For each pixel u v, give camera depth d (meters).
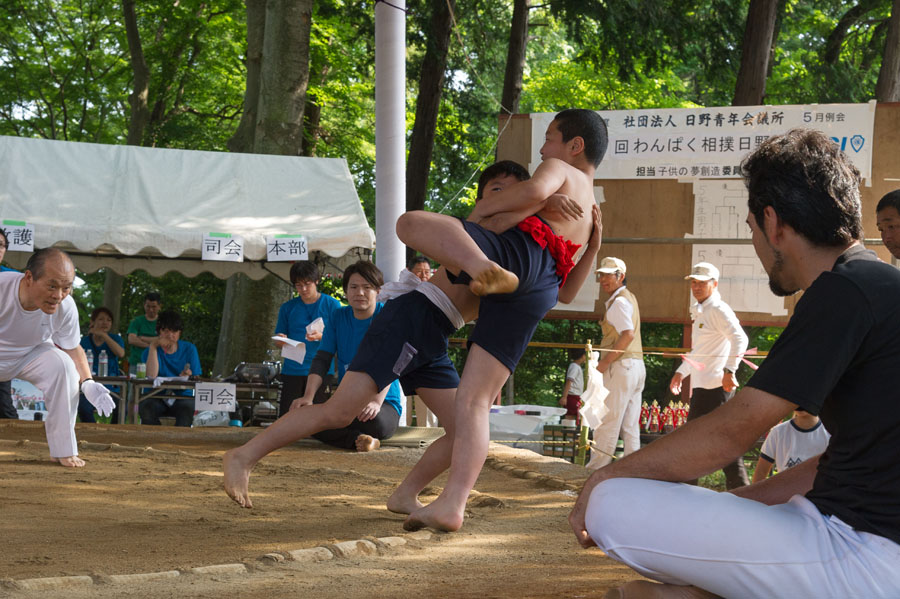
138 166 10.99
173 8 21.12
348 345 6.95
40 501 4.21
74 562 2.96
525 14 18.59
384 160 9.26
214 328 26.00
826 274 1.96
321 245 10.26
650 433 11.02
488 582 2.81
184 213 10.48
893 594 1.84
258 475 5.46
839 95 19.86
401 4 9.20
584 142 3.89
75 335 5.53
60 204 10.21
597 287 10.95
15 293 5.07
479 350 3.67
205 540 3.44
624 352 8.77
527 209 3.67
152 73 22.84
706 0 17.84
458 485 3.66
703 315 8.23
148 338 11.22
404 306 3.90
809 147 2.09
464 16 20.88
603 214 10.93
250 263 10.88
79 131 25.31
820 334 1.91
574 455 9.74
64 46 25.09
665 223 10.80
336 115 22.33
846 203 2.04
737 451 2.03
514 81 18.64
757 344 20.36
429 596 2.57
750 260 10.59
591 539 2.17
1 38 24.34
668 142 10.77
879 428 1.88
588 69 21.89
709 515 1.95
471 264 3.30
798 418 5.51
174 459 6.04
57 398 5.38
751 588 1.91
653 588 1.99
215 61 22.03
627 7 17.30
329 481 5.32
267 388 10.06
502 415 10.02
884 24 19.28
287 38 14.77
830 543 1.88
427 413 9.89
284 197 11.02
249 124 16.23
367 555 3.22
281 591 2.60
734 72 18.25
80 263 10.49
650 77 20.88
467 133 23.55
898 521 1.87
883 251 10.20
